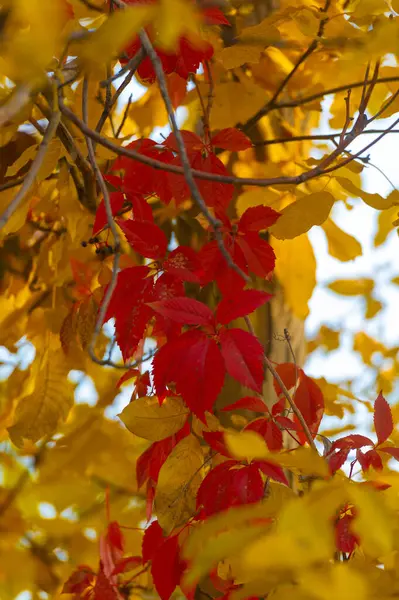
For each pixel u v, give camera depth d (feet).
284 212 4.93
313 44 5.58
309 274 5.70
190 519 4.84
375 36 4.41
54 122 4.38
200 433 4.94
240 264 4.91
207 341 4.50
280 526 3.78
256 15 5.74
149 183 5.07
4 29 4.06
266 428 4.88
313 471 4.03
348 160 4.79
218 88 5.78
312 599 3.78
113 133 5.65
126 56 4.89
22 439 5.69
